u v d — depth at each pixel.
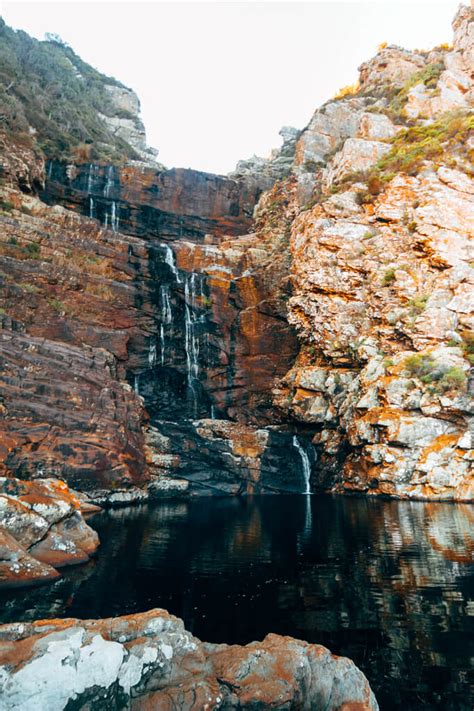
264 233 40.16
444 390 22.86
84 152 40.94
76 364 23.77
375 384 25.19
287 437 31.66
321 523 16.62
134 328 29.55
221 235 41.69
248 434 31.33
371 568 10.15
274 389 32.50
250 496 28.56
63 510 12.38
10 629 4.57
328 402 28.92
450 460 21.84
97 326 27.66
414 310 27.11
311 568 10.36
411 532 14.05
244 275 34.34
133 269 31.12
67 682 3.99
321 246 31.33
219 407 31.91
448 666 5.77
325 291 30.59
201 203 41.66
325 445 29.05
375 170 34.66
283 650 5.02
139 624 4.88
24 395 20.92
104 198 37.34
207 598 8.36
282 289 34.19
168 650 4.71
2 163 30.41
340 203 33.16
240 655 4.88
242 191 44.84
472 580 8.98
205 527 16.38
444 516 16.73
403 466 22.53
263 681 4.59
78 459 21.55
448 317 26.25
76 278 27.73
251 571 10.23
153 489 26.34
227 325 33.00
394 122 40.66
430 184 30.28
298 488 30.69
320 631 6.82
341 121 46.22
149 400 29.91
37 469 19.88
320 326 30.33
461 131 33.69
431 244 28.20
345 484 26.83
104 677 4.17
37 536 11.04
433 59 49.81
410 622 7.07
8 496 11.52
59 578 9.72
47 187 34.88
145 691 4.41
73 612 7.61
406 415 23.33
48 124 41.72
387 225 30.94
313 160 43.94
